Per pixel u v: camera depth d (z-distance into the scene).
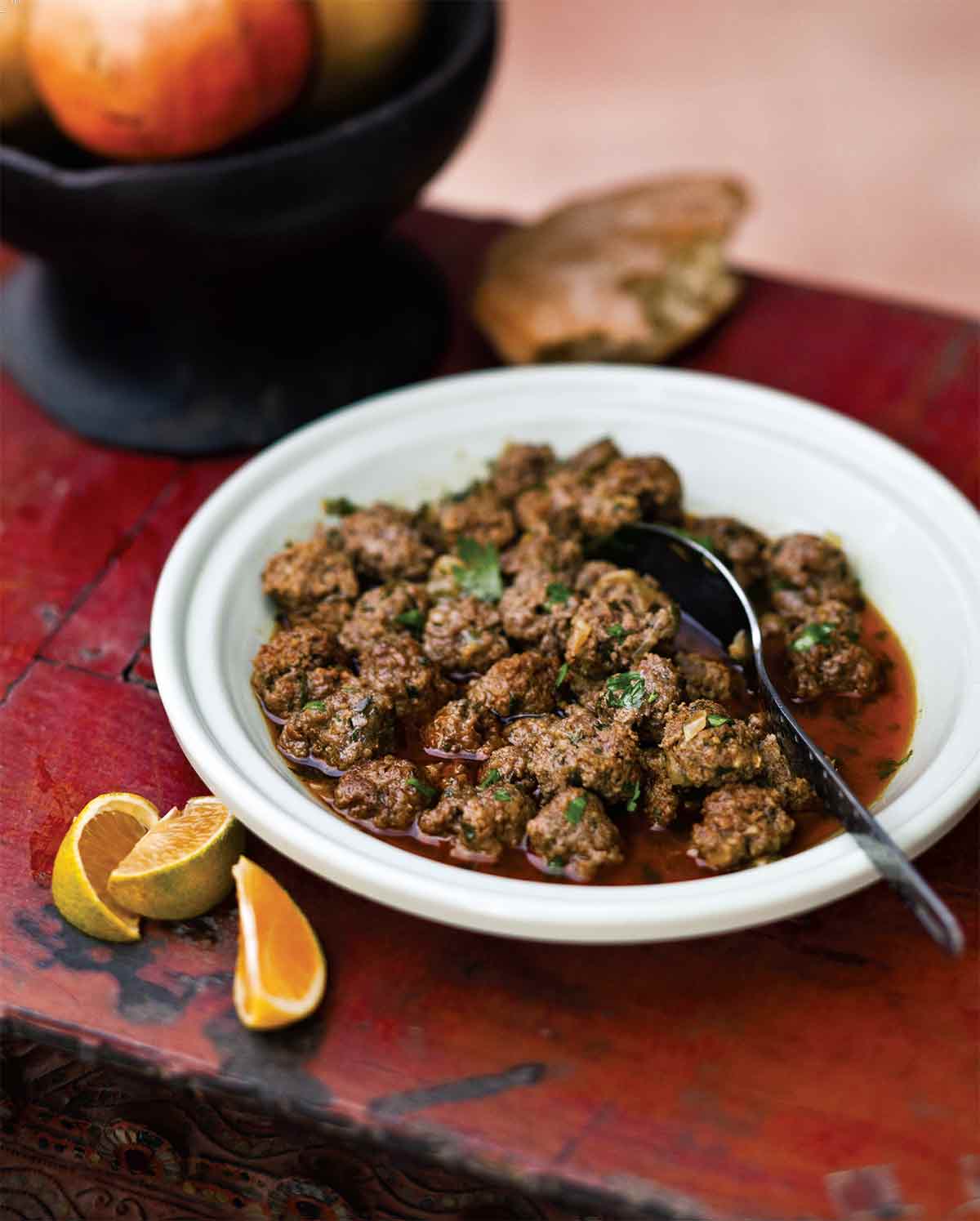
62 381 0.99
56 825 0.81
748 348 1.04
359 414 0.91
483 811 0.76
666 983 0.76
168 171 0.87
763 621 0.86
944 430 0.99
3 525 0.94
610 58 2.10
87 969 0.77
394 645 0.82
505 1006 0.75
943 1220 0.71
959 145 1.92
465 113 0.93
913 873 0.71
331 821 0.75
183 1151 0.80
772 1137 0.72
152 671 0.87
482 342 1.04
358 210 0.92
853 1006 0.75
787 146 1.93
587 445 0.92
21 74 0.90
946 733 0.78
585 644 0.82
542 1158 0.72
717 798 0.77
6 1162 0.83
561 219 1.07
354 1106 0.73
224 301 0.97
